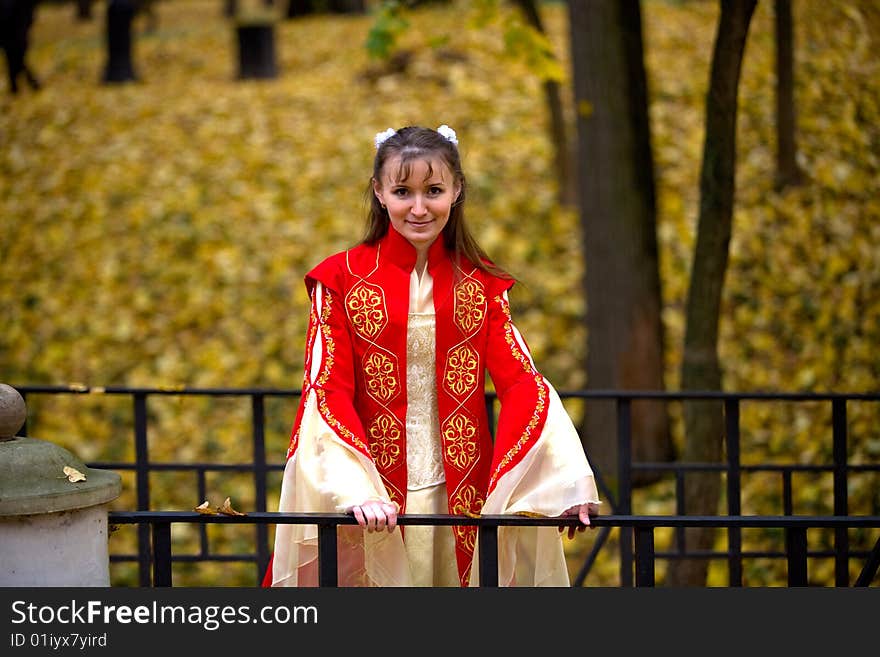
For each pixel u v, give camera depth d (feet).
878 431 34.78
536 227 45.98
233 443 38.17
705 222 24.13
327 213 47.67
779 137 43.42
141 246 46.65
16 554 12.44
